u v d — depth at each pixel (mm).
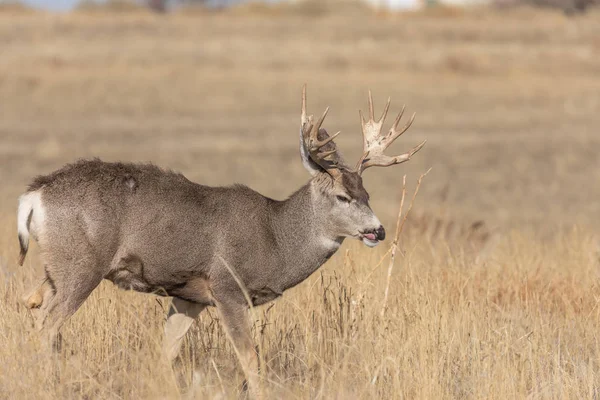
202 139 106938
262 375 25562
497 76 158250
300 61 158750
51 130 108438
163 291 27641
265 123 119125
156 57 156000
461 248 40219
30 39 163750
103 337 27922
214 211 27406
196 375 25359
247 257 27484
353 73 151375
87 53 153625
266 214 28062
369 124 30547
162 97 130000
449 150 102812
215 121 119562
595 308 33312
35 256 38906
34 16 185250
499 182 87188
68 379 24797
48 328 26188
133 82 135375
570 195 81562
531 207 74812
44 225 26484
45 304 26938
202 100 130625
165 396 23547
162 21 185625
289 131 114250
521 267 38844
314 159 27859
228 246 27312
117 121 116562
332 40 179750
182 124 116438
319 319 29438
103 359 27031
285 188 80688
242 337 27094
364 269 34125
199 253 27125
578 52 175875
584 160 99812
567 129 118938
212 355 28188
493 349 28734
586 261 41062
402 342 27516
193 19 191625
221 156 97000
